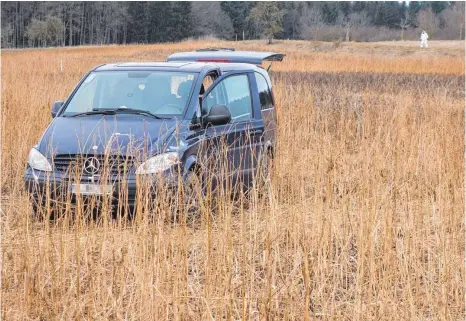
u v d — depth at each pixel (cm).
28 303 600
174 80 1031
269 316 582
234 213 902
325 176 891
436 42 11019
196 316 608
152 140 900
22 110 1362
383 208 750
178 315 578
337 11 16138
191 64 1088
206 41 11281
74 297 638
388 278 647
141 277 595
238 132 1034
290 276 670
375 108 1675
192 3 17650
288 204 835
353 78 3769
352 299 662
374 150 989
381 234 730
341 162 992
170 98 1002
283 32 15825
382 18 16750
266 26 11488
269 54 1293
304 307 610
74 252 700
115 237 704
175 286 593
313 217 750
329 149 946
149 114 973
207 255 634
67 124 961
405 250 686
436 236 739
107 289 615
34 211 879
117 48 9788
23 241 701
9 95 1560
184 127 943
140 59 7938
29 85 1858
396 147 1073
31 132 1254
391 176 862
